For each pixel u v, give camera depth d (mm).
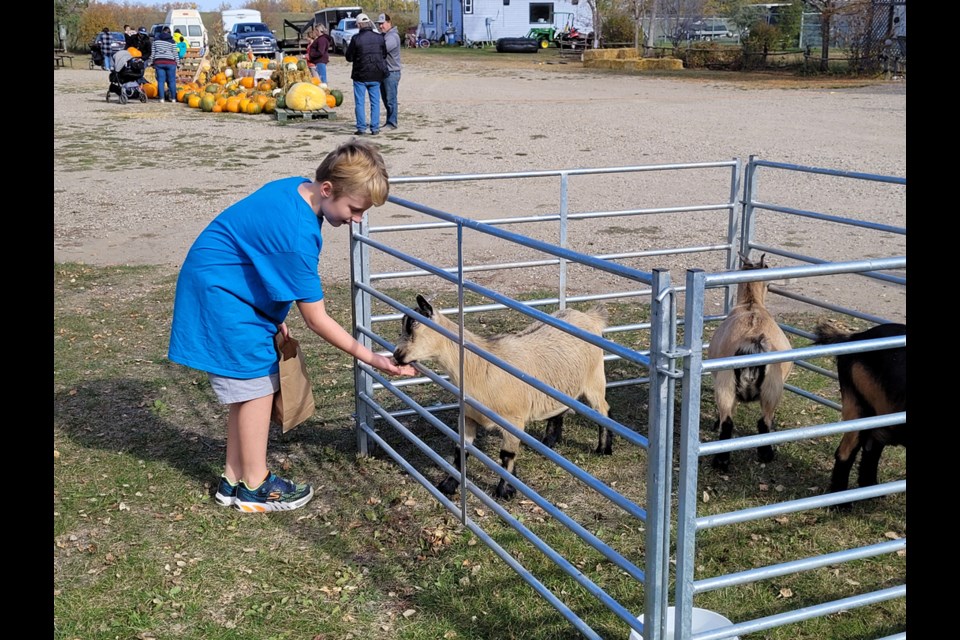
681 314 8633
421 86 29828
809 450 5688
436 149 17969
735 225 7035
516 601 4051
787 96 25109
